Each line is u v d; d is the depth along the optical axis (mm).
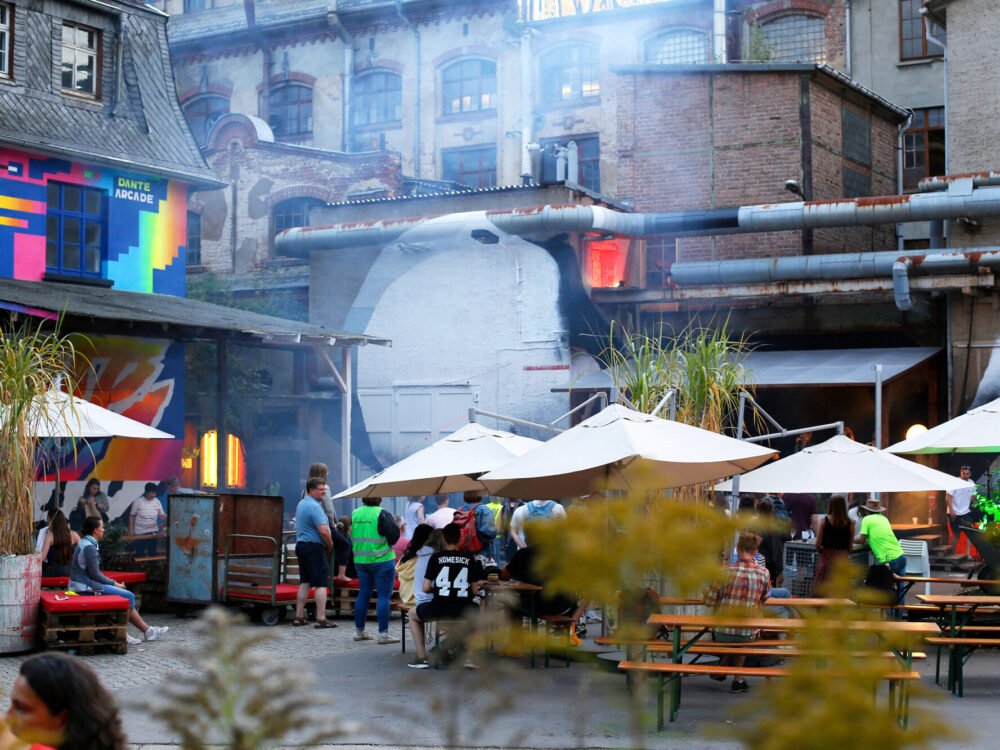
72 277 19812
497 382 23781
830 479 11586
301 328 19906
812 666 2652
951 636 9648
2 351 11180
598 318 23797
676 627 8023
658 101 26250
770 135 25062
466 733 7523
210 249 31078
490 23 36094
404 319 24891
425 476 11359
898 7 32188
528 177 26484
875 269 21219
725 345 11914
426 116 36906
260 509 15148
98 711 3750
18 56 19594
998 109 22094
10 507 11117
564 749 7086
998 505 13383
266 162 30547
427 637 12031
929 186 21516
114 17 21469
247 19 38688
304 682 3213
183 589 13891
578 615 10305
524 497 10414
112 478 18781
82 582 11789
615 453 8797
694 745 7281
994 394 21000
